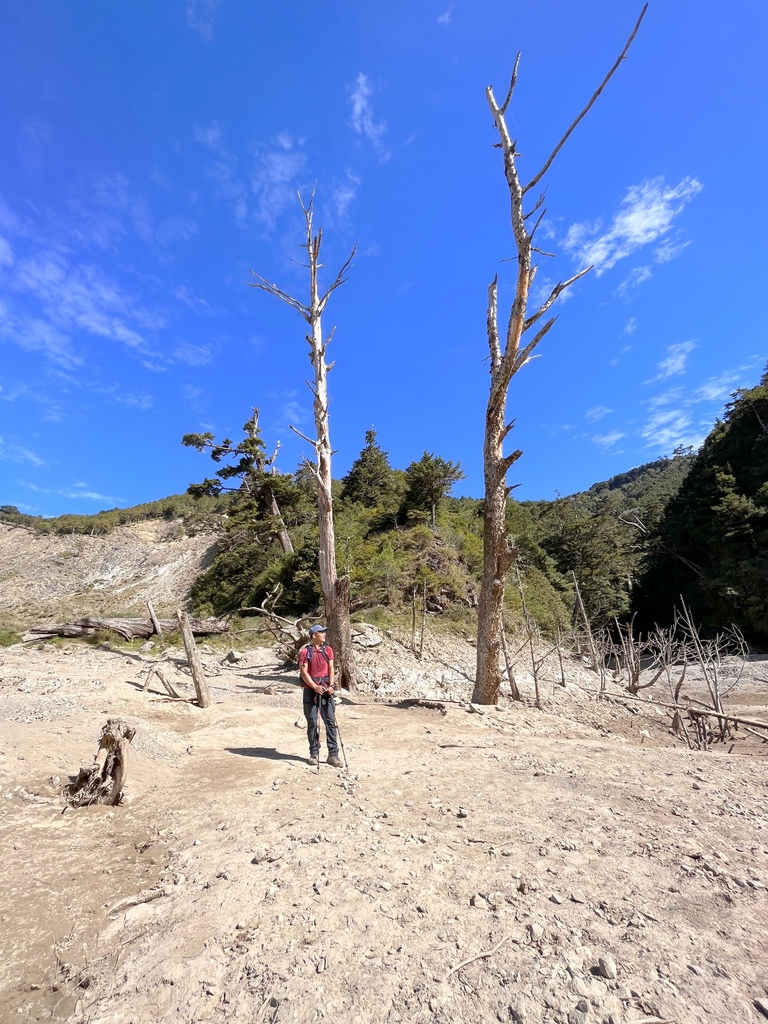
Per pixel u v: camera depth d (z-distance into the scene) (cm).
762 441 3225
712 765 604
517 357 1008
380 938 270
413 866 347
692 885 316
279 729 812
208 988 240
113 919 301
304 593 2047
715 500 3238
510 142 1019
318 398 1314
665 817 430
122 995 239
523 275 993
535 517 4528
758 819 428
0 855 366
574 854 361
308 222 1346
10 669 1102
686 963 245
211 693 1103
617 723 1082
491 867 344
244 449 2823
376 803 476
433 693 1238
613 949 256
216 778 555
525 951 256
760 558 2672
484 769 586
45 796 467
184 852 379
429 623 1825
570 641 2003
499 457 1062
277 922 285
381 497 3584
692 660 1473
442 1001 225
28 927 292
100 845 396
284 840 389
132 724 688
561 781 532
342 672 1214
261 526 2667
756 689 1589
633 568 4262
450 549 2311
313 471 1279
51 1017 228
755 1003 220
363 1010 222
